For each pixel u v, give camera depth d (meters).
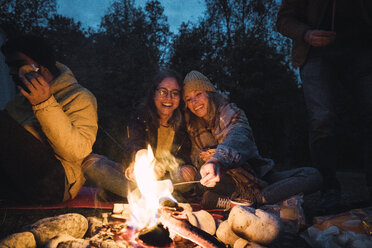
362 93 2.21
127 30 15.21
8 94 8.62
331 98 2.31
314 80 2.35
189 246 1.31
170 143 2.60
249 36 13.39
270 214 1.37
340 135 10.48
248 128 2.10
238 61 12.77
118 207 1.62
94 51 14.41
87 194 2.59
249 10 15.26
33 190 2.00
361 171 9.14
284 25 2.51
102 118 10.48
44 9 14.32
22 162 1.88
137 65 12.69
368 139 2.21
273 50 13.21
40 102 1.79
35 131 2.12
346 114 10.16
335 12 2.25
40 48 2.04
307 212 2.12
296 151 11.82
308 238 1.55
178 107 2.48
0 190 2.03
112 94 11.31
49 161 1.98
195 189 2.63
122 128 10.02
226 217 1.96
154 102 2.49
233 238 1.40
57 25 14.73
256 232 1.28
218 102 2.32
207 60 12.02
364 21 2.17
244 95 11.84
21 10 13.23
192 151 2.56
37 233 1.23
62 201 2.23
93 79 11.51
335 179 2.29
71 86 2.24
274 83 12.34
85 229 1.44
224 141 1.92
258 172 2.18
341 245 1.38
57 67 2.32
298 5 2.48
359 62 2.20
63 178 2.09
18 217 1.80
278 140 12.41
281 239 1.58
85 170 2.33
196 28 13.05
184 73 11.72
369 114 2.19
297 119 12.20
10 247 1.09
